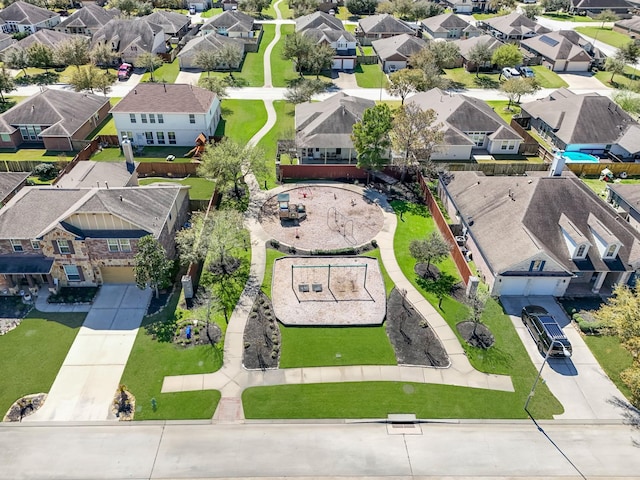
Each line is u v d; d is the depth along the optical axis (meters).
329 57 92.62
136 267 37.88
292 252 46.50
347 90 88.75
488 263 42.16
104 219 39.19
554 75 99.50
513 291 41.78
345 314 39.62
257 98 83.06
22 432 30.31
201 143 63.81
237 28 109.56
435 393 33.34
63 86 87.25
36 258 39.97
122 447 29.59
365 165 56.16
